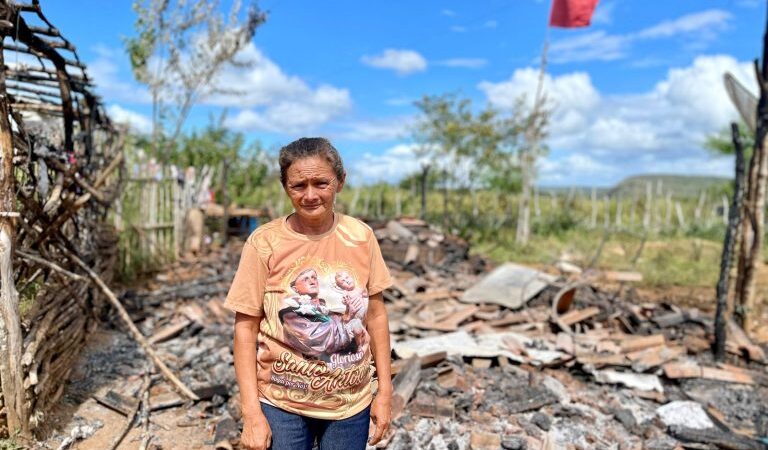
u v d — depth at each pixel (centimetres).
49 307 417
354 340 196
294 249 190
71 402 429
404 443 376
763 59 666
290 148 185
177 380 464
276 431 194
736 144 590
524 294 765
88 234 602
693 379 538
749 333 721
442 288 864
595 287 862
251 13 1312
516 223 1864
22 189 371
